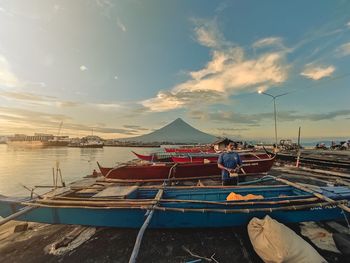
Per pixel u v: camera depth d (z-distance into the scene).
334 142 36.97
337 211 4.25
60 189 5.75
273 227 3.21
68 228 4.64
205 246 3.72
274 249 2.95
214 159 13.20
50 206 4.15
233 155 6.13
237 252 3.53
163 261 3.32
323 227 4.22
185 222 4.14
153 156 16.36
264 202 4.13
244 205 4.12
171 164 10.13
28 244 4.02
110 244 3.89
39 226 4.81
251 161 10.28
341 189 4.83
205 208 4.20
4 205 4.53
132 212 4.17
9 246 3.95
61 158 39.50
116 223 4.22
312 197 4.42
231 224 4.14
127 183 9.64
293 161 17.52
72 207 4.13
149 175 9.88
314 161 15.30
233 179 6.13
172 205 4.31
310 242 3.68
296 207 3.94
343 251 3.38
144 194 5.59
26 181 16.73
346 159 16.28
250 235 3.54
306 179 9.40
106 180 9.86
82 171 21.92
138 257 3.44
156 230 4.32
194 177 9.98
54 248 3.80
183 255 3.47
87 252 3.65
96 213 4.22
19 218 4.38
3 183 16.03
